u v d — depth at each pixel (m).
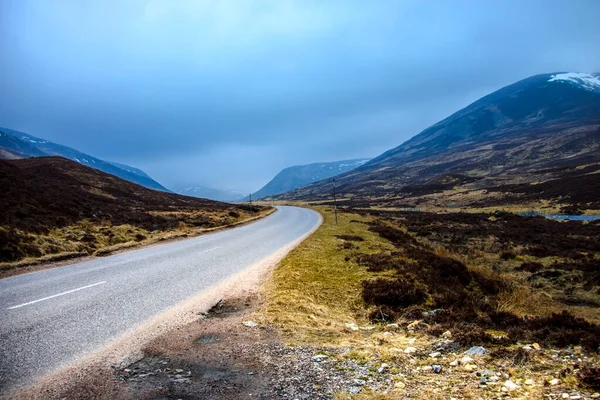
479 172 193.12
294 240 24.56
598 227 37.78
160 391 4.88
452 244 31.22
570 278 17.80
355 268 14.25
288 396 4.70
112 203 39.72
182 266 15.13
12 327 7.51
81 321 7.97
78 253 17.61
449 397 4.48
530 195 85.31
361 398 4.61
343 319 8.81
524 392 4.44
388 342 7.06
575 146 191.50
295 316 8.63
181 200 60.44
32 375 5.35
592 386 4.45
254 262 16.17
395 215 62.59
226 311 9.19
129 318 8.26
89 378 5.27
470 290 12.54
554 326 7.36
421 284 11.79
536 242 30.53
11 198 24.06
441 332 7.45
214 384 5.10
